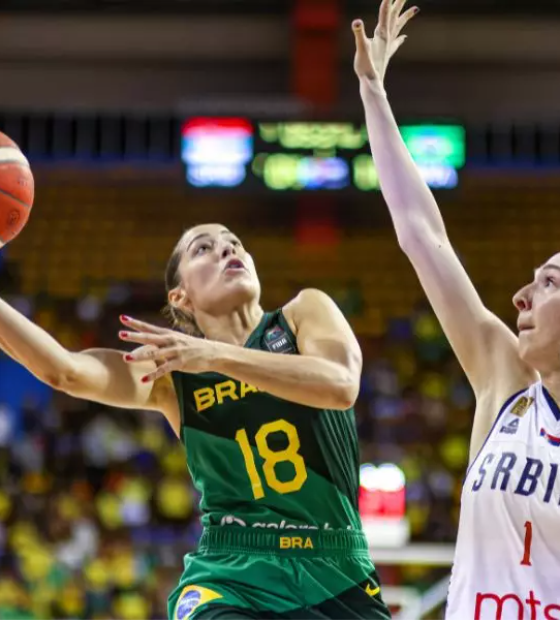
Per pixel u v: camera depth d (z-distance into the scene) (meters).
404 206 4.24
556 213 21.89
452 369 18.81
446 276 4.10
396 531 6.92
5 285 20.28
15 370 18.02
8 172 4.12
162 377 4.37
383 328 19.72
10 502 14.78
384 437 16.83
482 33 21.77
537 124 18.48
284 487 4.09
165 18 21.58
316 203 21.08
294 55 20.92
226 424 4.15
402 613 6.86
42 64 21.70
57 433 16.47
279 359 3.83
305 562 4.05
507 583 3.55
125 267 20.80
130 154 20.64
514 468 3.62
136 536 14.18
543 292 3.71
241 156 17.84
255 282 4.41
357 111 17.84
